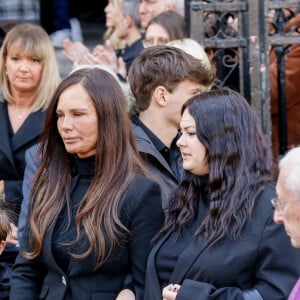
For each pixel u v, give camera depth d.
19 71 18.47
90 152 14.27
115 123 14.17
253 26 17.80
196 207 13.75
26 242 14.59
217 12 17.86
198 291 12.92
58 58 27.00
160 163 15.32
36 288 14.61
